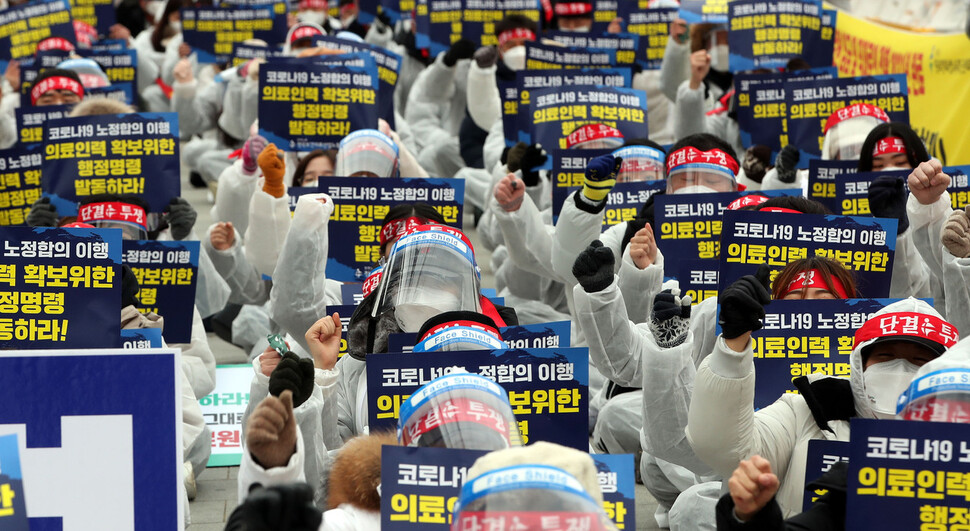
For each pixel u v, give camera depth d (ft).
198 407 41.14
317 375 29.53
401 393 27.25
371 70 60.70
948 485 21.85
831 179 50.39
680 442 30.50
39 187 57.11
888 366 26.30
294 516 16.98
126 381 24.52
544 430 27.76
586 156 52.65
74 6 131.95
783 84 61.98
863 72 82.28
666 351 29.89
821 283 32.76
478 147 82.94
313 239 37.11
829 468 25.68
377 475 22.80
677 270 42.83
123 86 85.51
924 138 75.31
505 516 16.40
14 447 19.85
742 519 21.16
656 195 42.86
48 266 31.14
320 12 120.57
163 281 41.68
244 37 104.99
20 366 24.22
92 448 24.40
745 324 24.50
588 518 16.42
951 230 34.37
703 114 74.13
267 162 47.16
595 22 106.73
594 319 34.01
